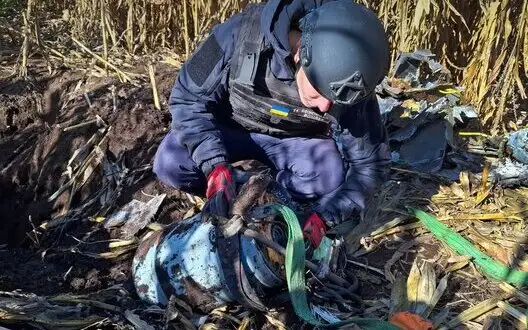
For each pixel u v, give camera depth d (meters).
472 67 2.44
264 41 1.66
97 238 2.05
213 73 1.73
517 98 2.60
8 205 2.38
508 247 1.90
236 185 1.70
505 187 2.16
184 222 1.73
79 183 2.27
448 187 2.15
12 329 1.62
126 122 2.39
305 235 1.67
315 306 1.66
